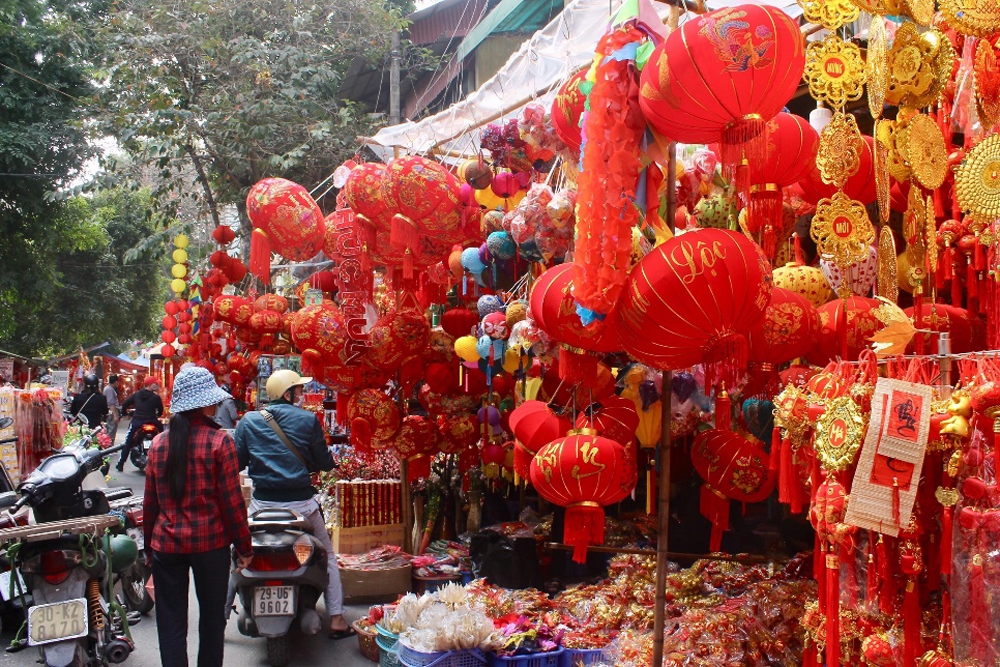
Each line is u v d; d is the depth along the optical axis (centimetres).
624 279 285
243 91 1295
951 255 339
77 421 1281
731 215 384
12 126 1435
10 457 827
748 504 552
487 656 413
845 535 270
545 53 606
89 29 1526
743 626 414
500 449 577
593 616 472
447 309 669
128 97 1275
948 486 262
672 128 285
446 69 1334
